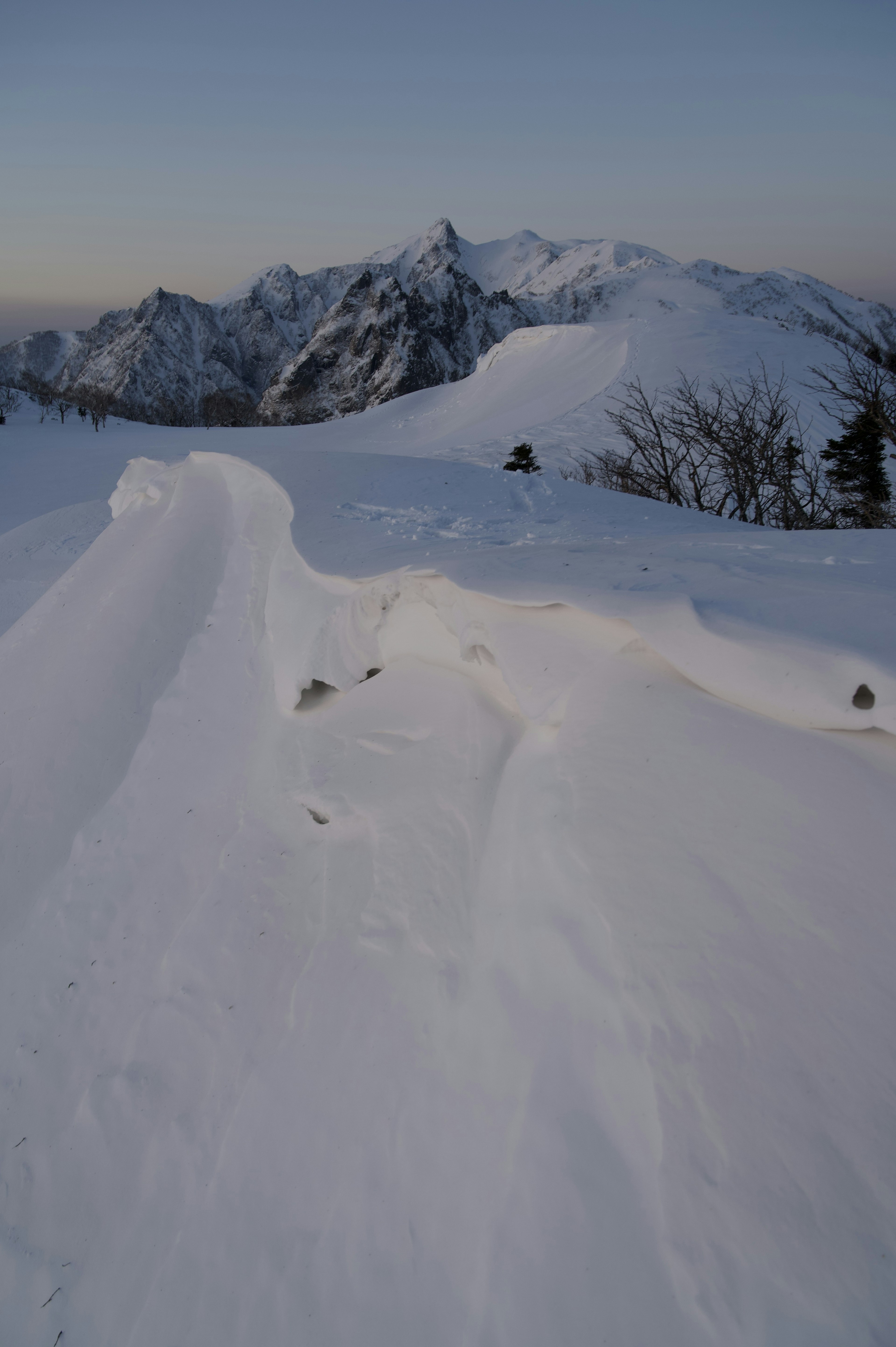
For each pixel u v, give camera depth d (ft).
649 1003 6.76
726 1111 6.01
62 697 17.38
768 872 7.16
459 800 10.19
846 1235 5.29
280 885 11.51
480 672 12.54
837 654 8.35
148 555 21.47
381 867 10.21
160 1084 9.89
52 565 44.78
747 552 14.49
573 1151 6.55
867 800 7.46
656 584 11.66
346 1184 7.72
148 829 14.53
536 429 112.16
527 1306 5.96
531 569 13.00
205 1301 7.71
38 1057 11.20
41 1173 9.80
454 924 8.97
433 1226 6.96
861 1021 6.11
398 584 14.23
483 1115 7.31
